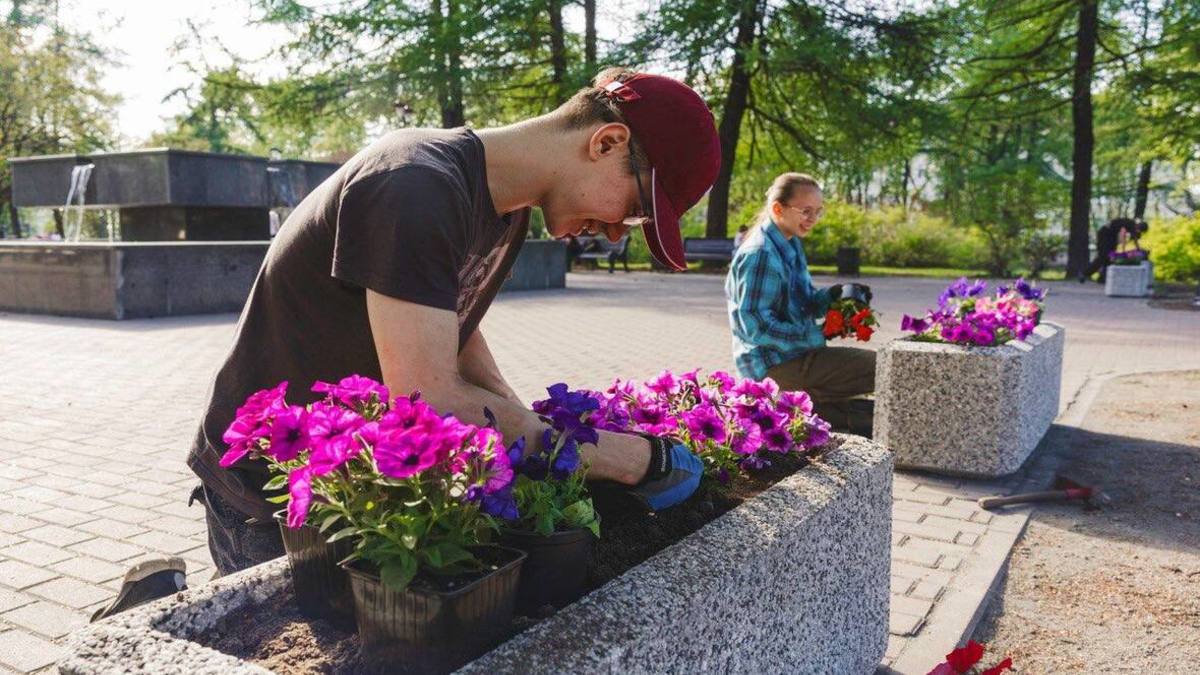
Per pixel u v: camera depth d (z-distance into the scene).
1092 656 3.05
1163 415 6.88
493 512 1.42
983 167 34.97
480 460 1.45
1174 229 27.22
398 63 26.31
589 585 1.82
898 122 24.91
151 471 5.05
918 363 5.14
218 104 28.58
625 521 2.14
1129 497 4.82
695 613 1.70
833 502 2.32
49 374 7.96
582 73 24.47
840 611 2.44
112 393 7.17
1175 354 10.34
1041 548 4.07
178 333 10.70
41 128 32.88
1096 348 10.83
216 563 2.23
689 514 2.21
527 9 24.97
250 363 1.99
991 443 5.02
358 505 1.43
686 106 1.88
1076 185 25.58
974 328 5.24
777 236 5.56
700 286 20.02
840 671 2.49
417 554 1.41
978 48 26.91
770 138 30.30
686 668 1.69
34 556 3.80
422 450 1.33
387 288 1.60
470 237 1.79
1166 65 25.19
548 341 10.48
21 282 12.74
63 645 3.02
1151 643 3.14
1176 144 28.39
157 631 1.46
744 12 23.98
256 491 2.04
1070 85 27.62
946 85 26.72
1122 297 18.81
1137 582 3.68
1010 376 4.95
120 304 11.95
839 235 33.41
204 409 2.08
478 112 28.45
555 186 1.90
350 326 1.86
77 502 4.50
